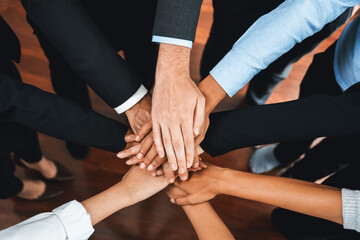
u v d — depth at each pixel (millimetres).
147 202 1604
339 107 812
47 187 1567
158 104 908
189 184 958
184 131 899
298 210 808
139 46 1296
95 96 1776
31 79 1815
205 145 981
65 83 1278
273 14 889
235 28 1235
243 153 1715
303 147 1471
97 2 1075
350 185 1008
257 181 872
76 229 745
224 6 1184
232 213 1614
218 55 1442
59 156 1683
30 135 1072
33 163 1428
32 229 692
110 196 927
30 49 1873
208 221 919
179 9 830
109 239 1537
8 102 782
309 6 817
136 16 1162
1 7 1927
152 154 948
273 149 1702
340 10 835
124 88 924
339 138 1121
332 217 770
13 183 1299
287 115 860
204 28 1973
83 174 1658
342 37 1046
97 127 927
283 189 821
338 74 1059
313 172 1376
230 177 916
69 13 813
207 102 940
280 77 1501
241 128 910
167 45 874
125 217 1573
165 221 1581
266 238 1583
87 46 844
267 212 1625
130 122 1006
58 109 865
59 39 832
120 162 1691
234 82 935
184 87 898
